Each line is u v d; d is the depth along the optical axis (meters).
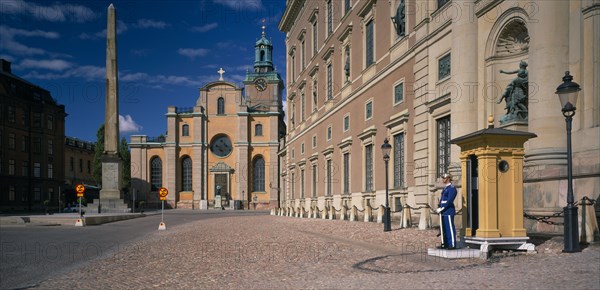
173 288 8.42
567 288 6.98
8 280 9.34
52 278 9.55
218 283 8.79
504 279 7.87
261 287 8.27
